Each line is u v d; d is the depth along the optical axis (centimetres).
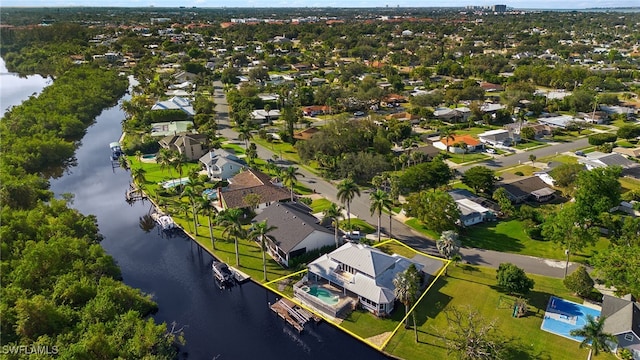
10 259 7788
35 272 7338
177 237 10188
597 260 7481
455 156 14712
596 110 19425
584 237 8019
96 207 11912
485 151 15175
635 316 6325
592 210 9200
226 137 17075
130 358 5891
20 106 18312
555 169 11775
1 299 6525
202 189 11269
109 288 7044
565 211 8531
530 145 15788
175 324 7394
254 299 7975
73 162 15262
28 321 6100
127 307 7144
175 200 11738
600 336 5506
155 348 6250
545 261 8550
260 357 6700
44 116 16950
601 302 7262
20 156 13475
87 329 6256
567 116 18825
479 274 8150
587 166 12950
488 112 19088
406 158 13362
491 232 9694
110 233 10488
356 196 11650
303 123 18750
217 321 7488
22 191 10150
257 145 16150
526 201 11200
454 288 7762
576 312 7050
